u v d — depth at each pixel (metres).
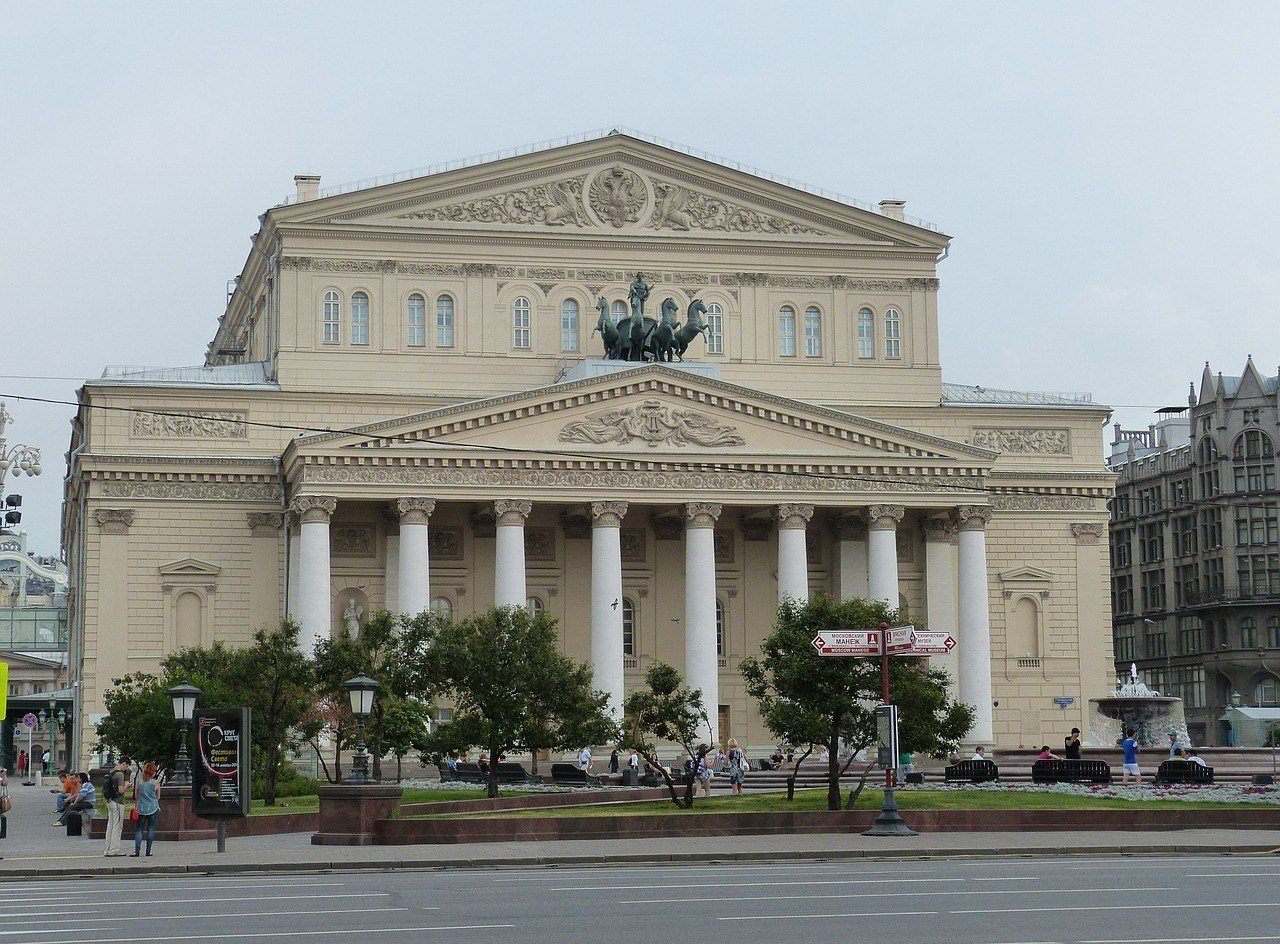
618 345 94.00
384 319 95.50
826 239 101.19
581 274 98.06
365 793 49.34
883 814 50.38
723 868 41.34
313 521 85.62
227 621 91.31
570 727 67.94
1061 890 33.25
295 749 72.38
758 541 98.31
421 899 32.69
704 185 99.94
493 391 96.12
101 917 29.97
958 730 59.56
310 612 84.81
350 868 42.41
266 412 93.25
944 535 98.12
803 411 91.12
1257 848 46.28
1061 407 102.12
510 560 87.31
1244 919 28.23
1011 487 100.75
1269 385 138.12
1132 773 70.06
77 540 105.00
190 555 91.31
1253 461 137.88
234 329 119.69
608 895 33.12
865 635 50.94
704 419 90.38
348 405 94.25
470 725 66.19
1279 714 109.62
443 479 87.25
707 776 69.50
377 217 96.06
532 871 41.16
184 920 29.25
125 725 63.56
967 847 45.88
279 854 45.50
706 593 89.19
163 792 53.78
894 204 103.75
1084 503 101.81
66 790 66.88
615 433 89.25
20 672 183.38
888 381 101.12
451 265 96.56
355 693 50.78
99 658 89.69
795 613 60.56
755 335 99.69
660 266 98.94
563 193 98.25
